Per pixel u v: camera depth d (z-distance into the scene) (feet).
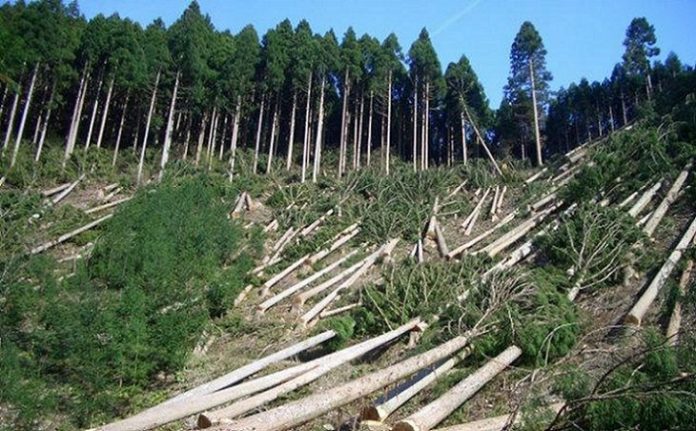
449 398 23.77
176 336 32.96
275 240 61.46
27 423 26.43
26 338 33.63
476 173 77.46
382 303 38.32
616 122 126.82
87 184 81.20
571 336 29.27
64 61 94.89
